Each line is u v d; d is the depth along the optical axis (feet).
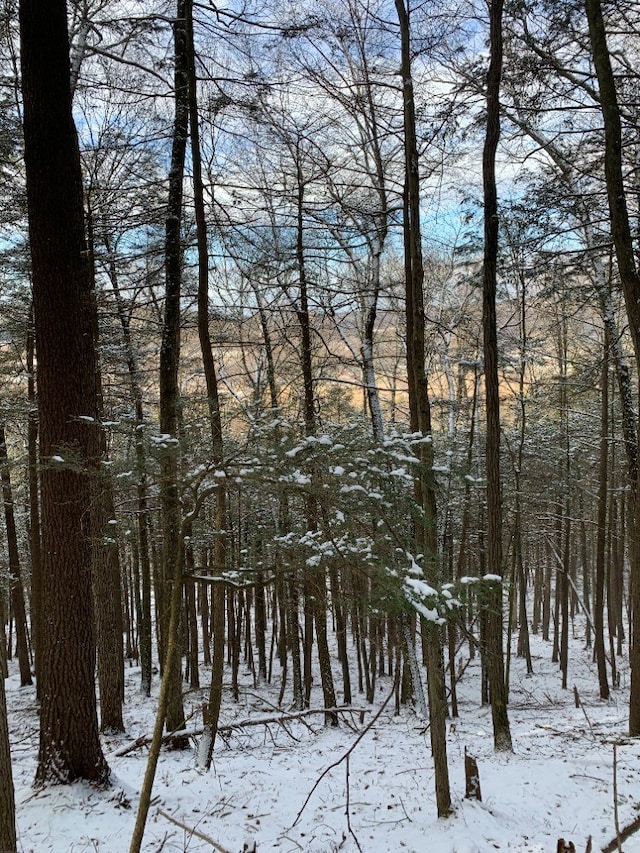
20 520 70.13
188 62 26.81
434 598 13.02
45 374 19.93
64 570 19.57
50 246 20.08
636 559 31.17
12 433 53.21
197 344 59.11
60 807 17.98
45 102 20.10
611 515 64.69
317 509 14.01
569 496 62.85
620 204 25.22
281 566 13.56
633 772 22.74
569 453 60.18
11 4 25.80
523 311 48.70
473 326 56.65
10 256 37.83
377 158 41.22
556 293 36.32
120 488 13.14
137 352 44.27
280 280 46.75
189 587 47.01
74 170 20.89
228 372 61.11
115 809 18.48
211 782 22.24
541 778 22.30
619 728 34.12
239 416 12.65
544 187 30.27
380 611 14.05
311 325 43.21
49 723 19.43
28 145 20.24
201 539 21.43
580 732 33.50
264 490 12.51
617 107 25.17
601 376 51.03
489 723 41.47
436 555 14.60
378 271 43.91
